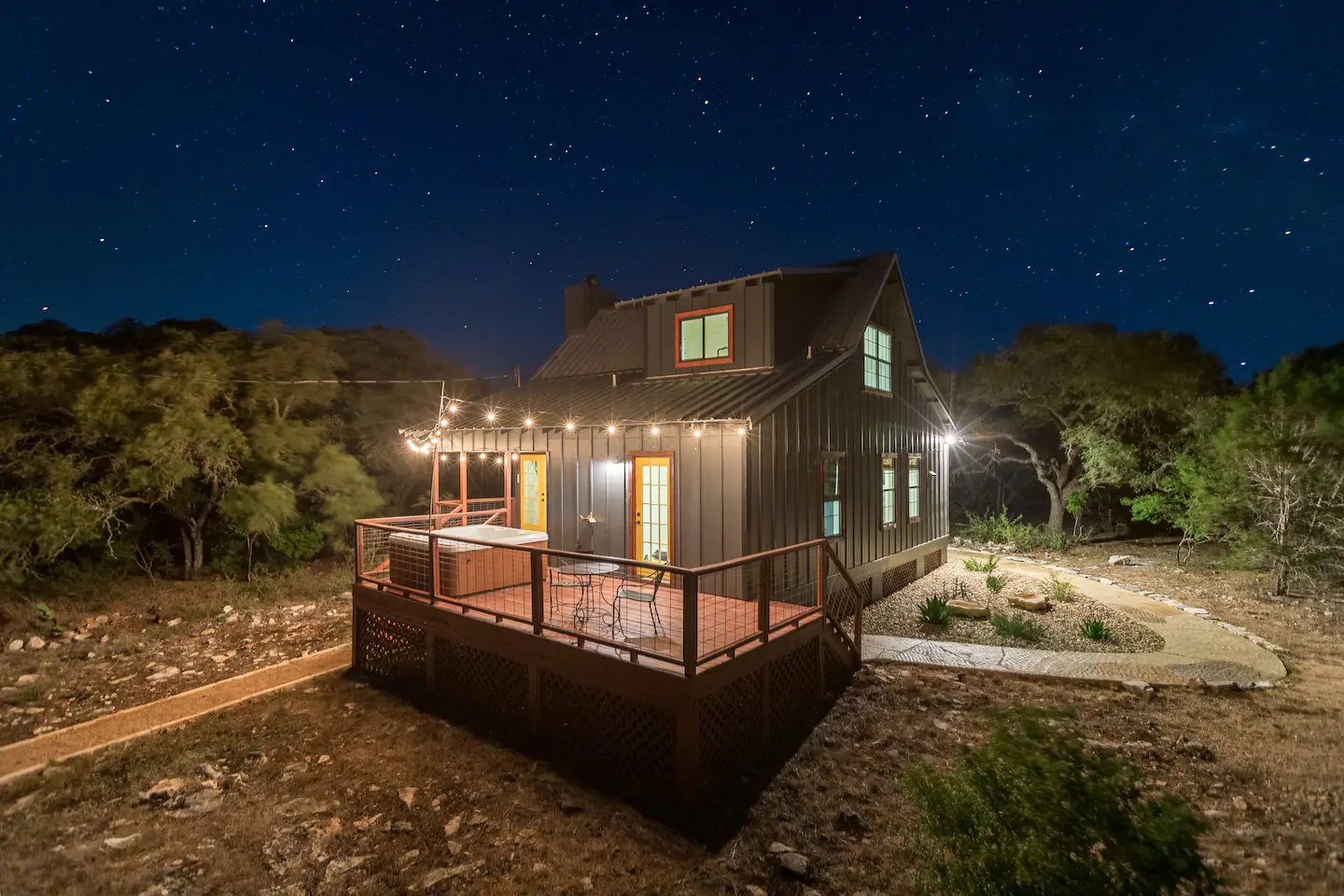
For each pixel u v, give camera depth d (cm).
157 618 1166
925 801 362
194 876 460
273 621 1164
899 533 1366
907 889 439
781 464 969
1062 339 1848
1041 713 364
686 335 1245
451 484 1886
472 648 753
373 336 1941
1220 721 663
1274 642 926
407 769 620
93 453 1357
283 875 462
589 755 636
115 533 1432
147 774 610
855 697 762
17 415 1258
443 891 447
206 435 1316
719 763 594
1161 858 288
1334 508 1145
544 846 500
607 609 793
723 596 870
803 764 618
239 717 744
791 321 1189
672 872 470
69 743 680
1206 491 1369
